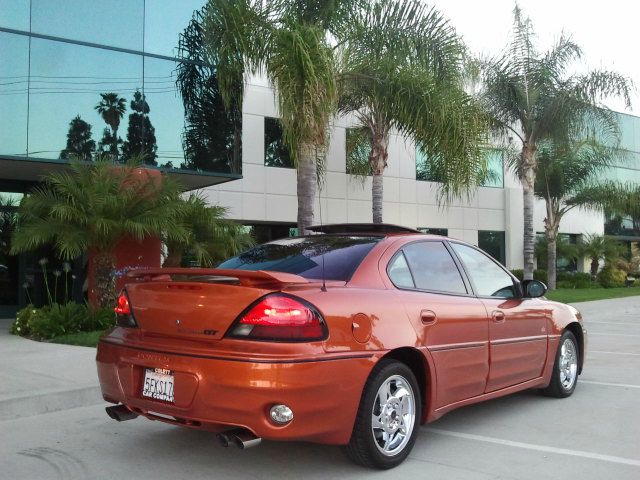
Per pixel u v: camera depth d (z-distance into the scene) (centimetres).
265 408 370
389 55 1268
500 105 2016
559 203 2647
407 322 446
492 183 2723
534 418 581
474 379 508
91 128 1220
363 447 414
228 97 1241
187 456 468
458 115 1249
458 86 1315
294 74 1087
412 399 449
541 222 2978
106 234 1077
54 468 447
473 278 549
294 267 464
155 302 425
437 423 564
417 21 1297
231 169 1361
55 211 1041
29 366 777
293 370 369
